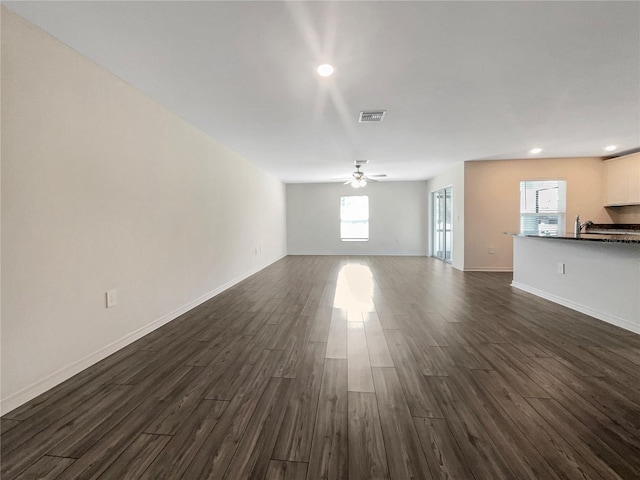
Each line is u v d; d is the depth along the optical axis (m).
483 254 7.00
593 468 1.51
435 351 2.83
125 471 1.50
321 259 9.28
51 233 2.23
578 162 6.62
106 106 2.72
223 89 3.08
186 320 3.73
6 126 1.94
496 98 3.31
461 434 1.75
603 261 3.66
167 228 3.66
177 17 2.01
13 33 1.97
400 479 1.45
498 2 1.89
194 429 1.80
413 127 4.31
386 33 2.19
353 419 1.89
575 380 2.32
